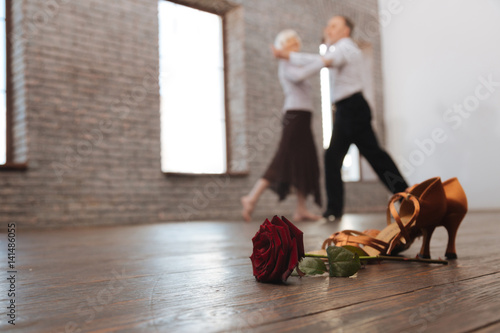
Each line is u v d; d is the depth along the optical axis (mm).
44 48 4102
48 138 4074
